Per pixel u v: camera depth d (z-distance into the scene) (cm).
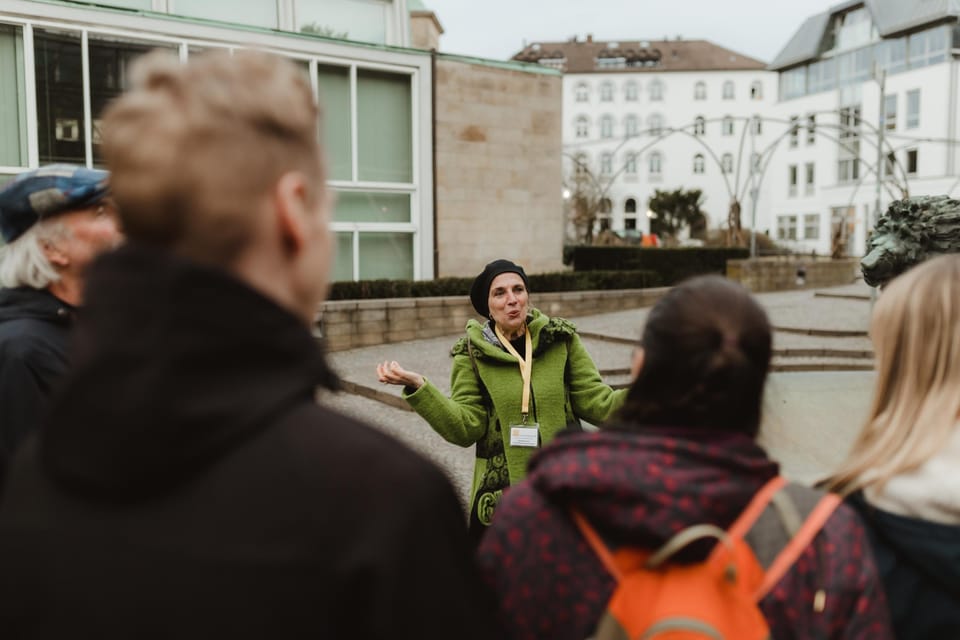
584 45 9119
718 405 136
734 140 8488
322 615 89
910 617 155
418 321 1429
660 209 7038
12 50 1223
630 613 127
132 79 107
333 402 923
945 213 388
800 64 5981
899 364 175
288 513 91
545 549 135
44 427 95
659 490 125
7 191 186
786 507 133
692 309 140
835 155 5694
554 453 137
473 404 311
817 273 2567
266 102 102
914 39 5094
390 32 1666
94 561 91
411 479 96
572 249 2933
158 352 90
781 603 128
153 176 98
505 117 1706
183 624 88
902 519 158
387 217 1599
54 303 188
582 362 319
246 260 102
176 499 91
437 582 94
